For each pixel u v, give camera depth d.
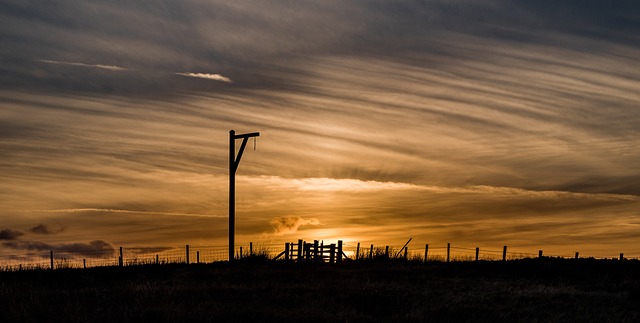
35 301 20.44
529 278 32.06
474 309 21.47
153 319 18.55
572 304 23.19
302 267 35.97
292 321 18.78
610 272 34.53
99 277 30.53
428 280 30.09
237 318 18.95
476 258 44.72
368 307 21.66
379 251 43.38
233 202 38.53
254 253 40.75
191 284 26.95
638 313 21.77
